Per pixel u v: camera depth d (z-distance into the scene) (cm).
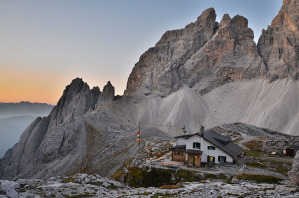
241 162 7194
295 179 3053
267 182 4919
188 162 6881
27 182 3791
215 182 4853
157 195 3578
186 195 3409
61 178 4350
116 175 6119
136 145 14212
